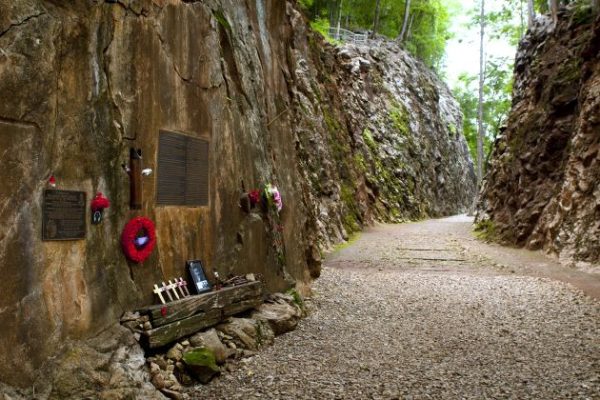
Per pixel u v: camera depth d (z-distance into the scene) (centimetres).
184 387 481
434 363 589
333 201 2011
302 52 2156
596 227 1354
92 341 413
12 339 341
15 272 346
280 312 712
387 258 1549
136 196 480
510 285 1107
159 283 520
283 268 842
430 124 3906
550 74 1928
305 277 1010
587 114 1508
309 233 1213
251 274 700
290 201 962
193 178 595
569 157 1628
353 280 1170
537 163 1855
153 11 529
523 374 548
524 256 1580
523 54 2294
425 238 2056
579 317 814
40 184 371
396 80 3653
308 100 2059
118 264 461
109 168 453
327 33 3269
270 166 854
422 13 4541
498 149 2344
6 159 342
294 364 569
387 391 492
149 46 518
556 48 1975
